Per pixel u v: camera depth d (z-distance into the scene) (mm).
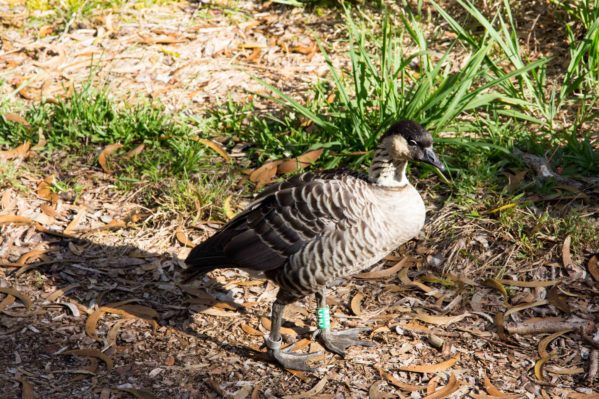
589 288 7715
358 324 7520
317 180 6781
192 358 7066
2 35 11805
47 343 7156
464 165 9172
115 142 9797
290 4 12469
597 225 8242
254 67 11320
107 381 6762
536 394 6664
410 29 10258
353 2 12445
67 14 12250
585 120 9555
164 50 11586
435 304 7711
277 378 6891
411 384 6805
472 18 11922
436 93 9188
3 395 6551
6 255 8227
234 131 10008
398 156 6570
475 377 6867
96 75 11047
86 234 8523
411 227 6680
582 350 7121
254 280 8094
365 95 9422
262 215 6832
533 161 9000
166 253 8312
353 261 6645
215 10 12617
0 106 10211
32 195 9031
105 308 7590
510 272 7957
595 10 10797
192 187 8867
